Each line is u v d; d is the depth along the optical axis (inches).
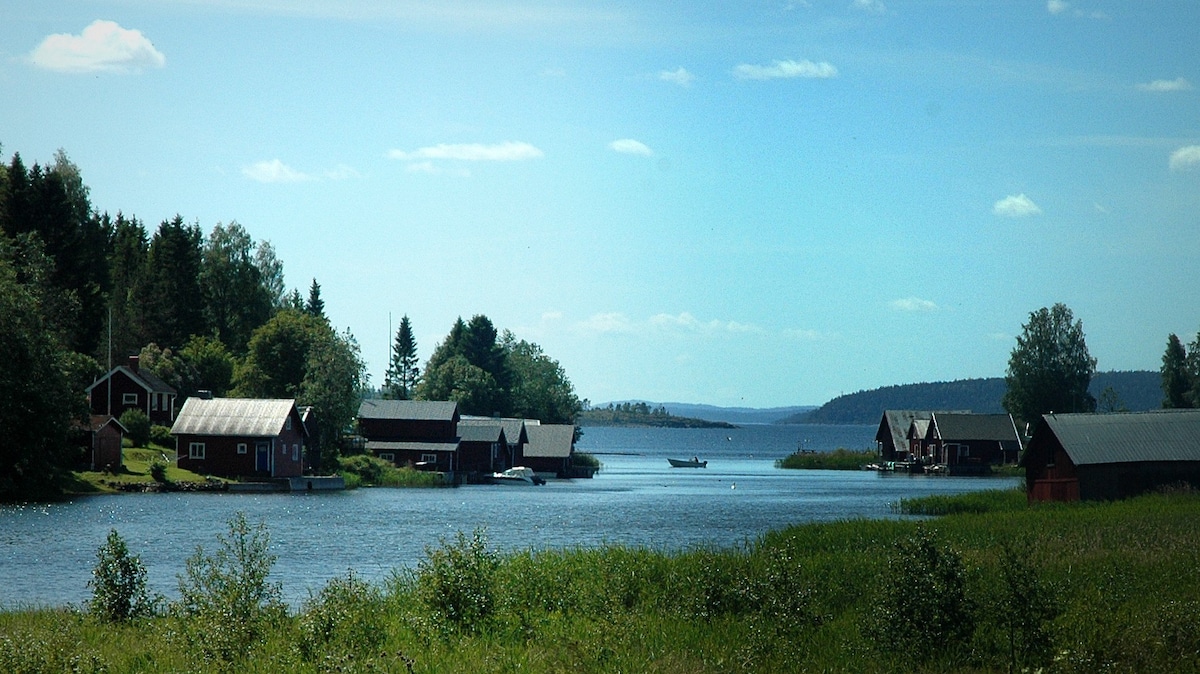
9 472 2935.5
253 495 3464.6
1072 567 1180.5
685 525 2506.2
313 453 4426.7
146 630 925.2
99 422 3486.7
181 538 2023.9
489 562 992.2
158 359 4795.8
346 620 857.5
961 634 829.8
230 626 836.0
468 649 818.8
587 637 842.2
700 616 965.2
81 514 2532.0
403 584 1172.5
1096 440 2650.1
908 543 891.4
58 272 4461.1
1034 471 2795.3
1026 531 1626.5
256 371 4894.2
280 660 786.2
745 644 842.8
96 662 765.9
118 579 1003.9
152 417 4279.0
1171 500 2305.6
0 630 900.6
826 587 1098.1
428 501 3400.6
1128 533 1566.2
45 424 2957.7
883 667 804.0
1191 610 858.8
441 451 5088.6
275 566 1644.9
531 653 803.4
